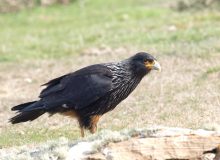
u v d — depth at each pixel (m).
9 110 17.69
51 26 31.23
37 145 12.87
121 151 10.91
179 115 14.89
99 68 12.24
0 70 23.45
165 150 10.96
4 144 14.05
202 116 14.55
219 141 11.04
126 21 29.59
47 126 15.38
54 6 35.84
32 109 11.89
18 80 21.66
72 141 11.77
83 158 10.85
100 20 30.84
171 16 29.38
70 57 24.48
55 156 11.03
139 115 15.36
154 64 12.32
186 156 10.98
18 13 34.66
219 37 22.83
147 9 31.62
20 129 15.35
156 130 11.33
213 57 20.06
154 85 18.06
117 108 16.19
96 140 11.38
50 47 26.52
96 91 12.01
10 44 27.59
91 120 12.29
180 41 23.31
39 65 23.75
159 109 15.67
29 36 29.17
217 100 15.73
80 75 12.20
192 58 20.45
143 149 10.93
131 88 12.42
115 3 35.66
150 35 25.34
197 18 27.78
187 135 11.11
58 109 12.20
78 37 27.39
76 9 34.75
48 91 12.22
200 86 17.19
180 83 17.86
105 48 24.55
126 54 23.02
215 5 30.73
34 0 36.19
